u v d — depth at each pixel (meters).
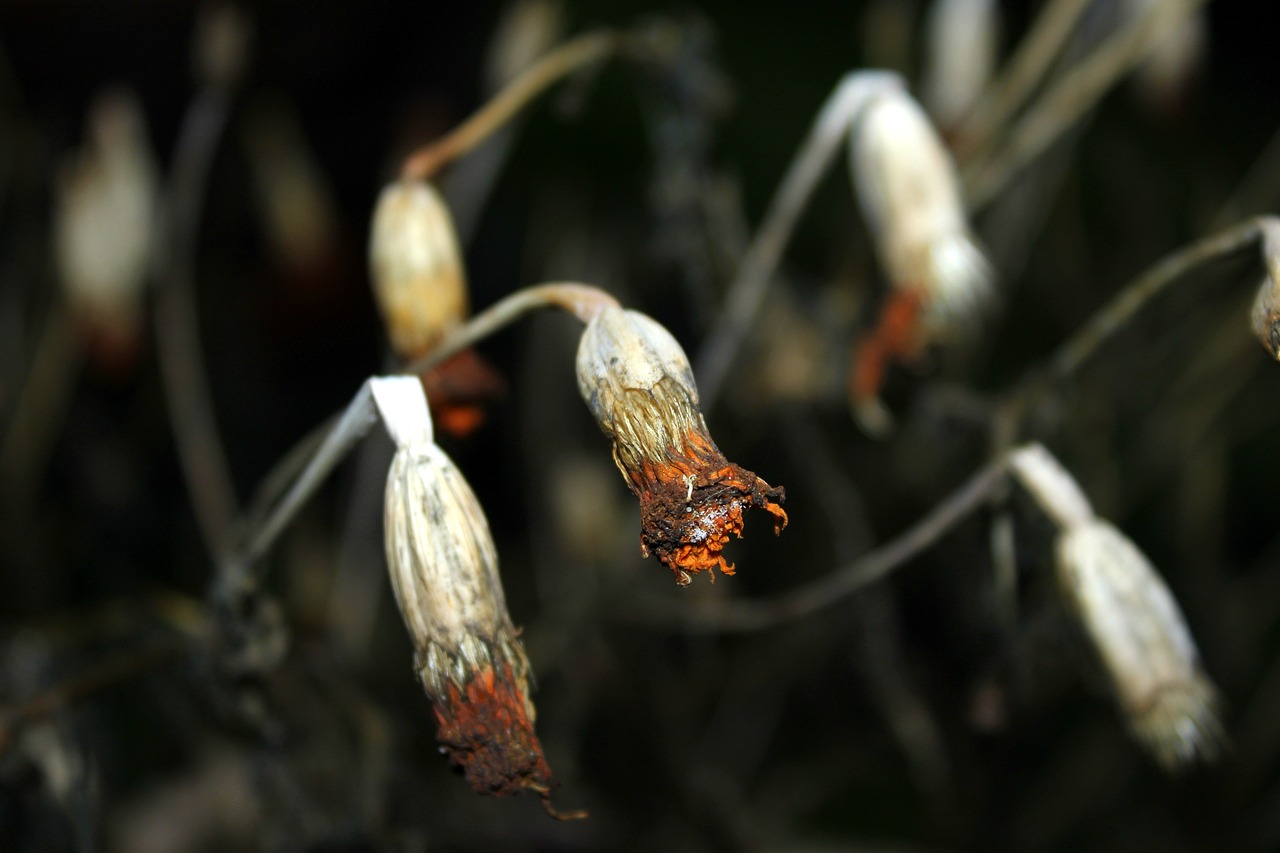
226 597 0.31
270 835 0.33
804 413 0.38
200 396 0.37
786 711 0.44
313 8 0.45
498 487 0.49
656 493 0.27
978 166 0.36
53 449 0.43
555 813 0.27
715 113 0.35
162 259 0.37
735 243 0.37
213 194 0.47
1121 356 0.43
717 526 0.27
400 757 0.36
